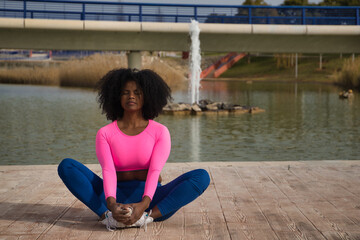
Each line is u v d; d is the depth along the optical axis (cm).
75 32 2252
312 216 353
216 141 1104
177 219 349
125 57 4169
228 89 3994
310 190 436
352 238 303
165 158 319
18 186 458
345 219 345
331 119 1575
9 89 3462
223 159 884
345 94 2697
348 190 434
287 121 1524
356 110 1892
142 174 325
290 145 1047
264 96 2942
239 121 1525
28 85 4206
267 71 7525
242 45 2442
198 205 389
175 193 328
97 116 1655
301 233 314
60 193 431
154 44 2370
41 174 513
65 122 1470
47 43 2298
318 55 7581
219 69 7781
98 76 3938
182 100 2617
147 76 315
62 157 895
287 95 3022
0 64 5875
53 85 4306
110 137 315
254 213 363
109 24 2208
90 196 325
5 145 1031
